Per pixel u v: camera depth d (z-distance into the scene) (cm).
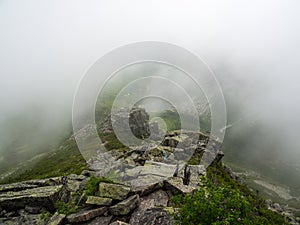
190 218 1110
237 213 1060
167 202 1522
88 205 1541
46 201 1666
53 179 2020
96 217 1423
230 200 1135
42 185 1964
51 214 1598
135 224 1324
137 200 1497
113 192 1544
